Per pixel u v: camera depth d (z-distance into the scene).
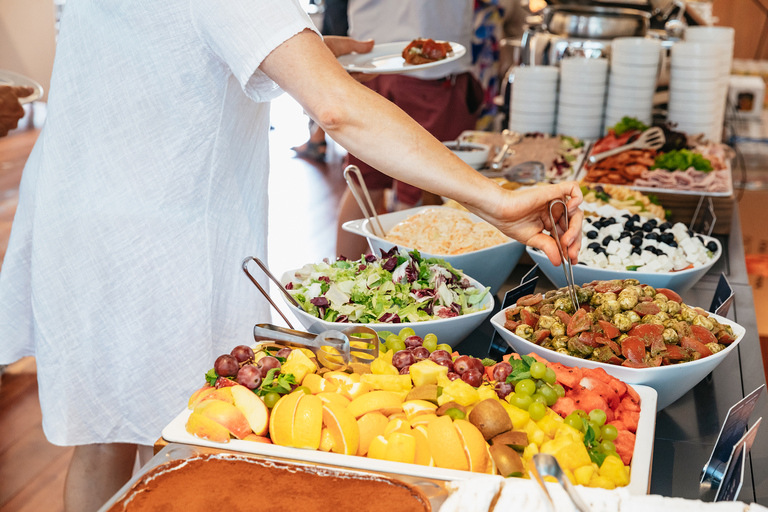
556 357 1.02
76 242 1.16
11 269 1.27
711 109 2.57
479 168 2.24
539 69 2.72
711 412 1.04
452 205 1.74
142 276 1.18
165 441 0.81
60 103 1.13
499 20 3.22
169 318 1.20
